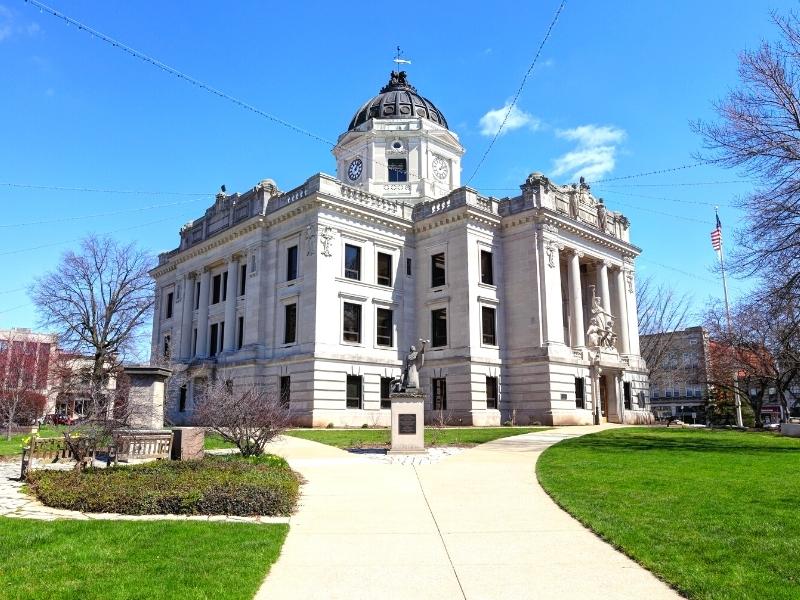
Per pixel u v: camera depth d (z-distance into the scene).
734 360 52.53
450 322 46.12
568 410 44.69
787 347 37.31
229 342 48.97
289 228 46.00
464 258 45.91
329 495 13.98
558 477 15.79
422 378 46.66
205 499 11.90
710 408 68.31
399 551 9.08
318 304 42.41
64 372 49.19
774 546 8.61
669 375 69.75
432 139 57.69
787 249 25.70
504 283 48.22
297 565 8.34
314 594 7.14
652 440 27.31
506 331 47.38
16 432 43.59
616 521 10.49
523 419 44.97
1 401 45.28
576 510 11.54
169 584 7.18
